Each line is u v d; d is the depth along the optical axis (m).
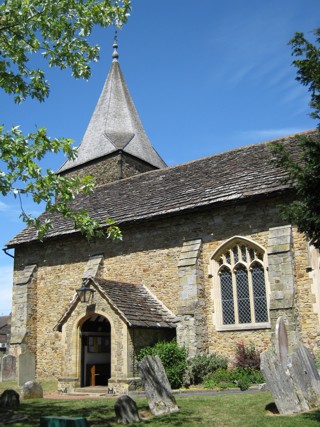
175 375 13.95
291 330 13.26
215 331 15.44
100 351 16.86
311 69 8.85
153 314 15.68
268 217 15.06
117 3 11.13
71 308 15.75
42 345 19.78
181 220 16.95
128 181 22.44
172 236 17.06
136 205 19.02
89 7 10.98
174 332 16.14
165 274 16.86
